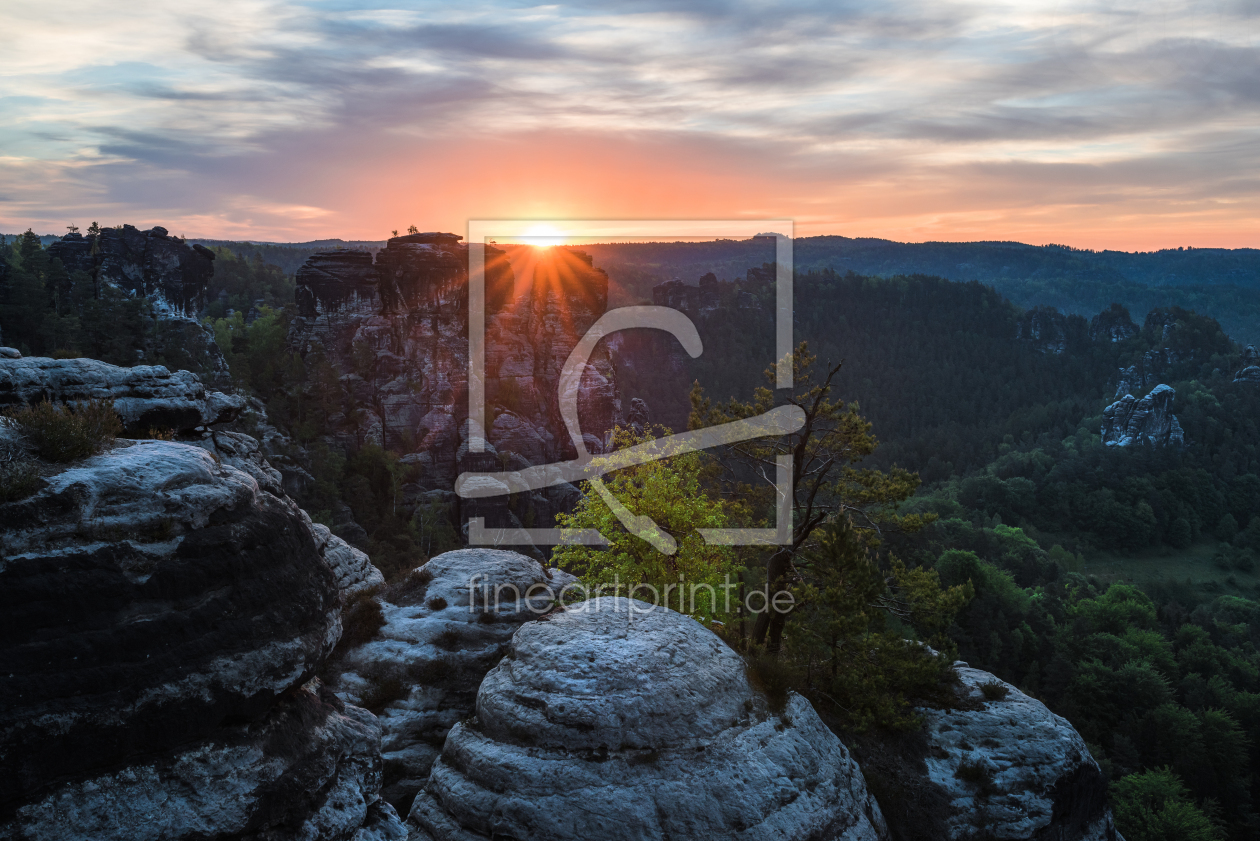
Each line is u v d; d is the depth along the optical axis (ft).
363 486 379.96
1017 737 83.25
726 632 102.99
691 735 64.95
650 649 70.95
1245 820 194.29
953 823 75.31
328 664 78.28
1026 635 264.72
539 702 65.72
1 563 30.99
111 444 39.34
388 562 333.21
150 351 371.97
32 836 29.40
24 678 30.04
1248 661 322.55
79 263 451.94
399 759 71.87
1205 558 624.18
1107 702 224.53
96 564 33.24
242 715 36.06
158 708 32.76
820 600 87.92
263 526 39.52
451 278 485.97
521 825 59.62
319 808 38.42
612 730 63.52
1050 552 536.42
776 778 64.64
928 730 84.64
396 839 42.55
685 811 60.18
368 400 446.60
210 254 507.71
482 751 64.13
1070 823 80.12
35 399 62.08
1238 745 209.26
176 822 32.63
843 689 85.61
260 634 37.06
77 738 30.66
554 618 77.51
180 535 36.27
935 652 97.09
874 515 97.76
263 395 429.79
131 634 33.01
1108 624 319.47
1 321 333.83
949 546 412.77
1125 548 628.69
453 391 451.94
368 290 481.46
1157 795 169.99
